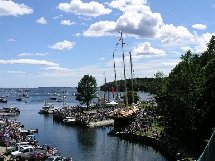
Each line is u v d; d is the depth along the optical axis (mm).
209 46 98125
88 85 185375
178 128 78250
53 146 90062
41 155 63969
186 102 72188
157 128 104312
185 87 73188
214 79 74500
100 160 73062
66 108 192750
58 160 59906
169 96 76812
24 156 63656
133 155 78562
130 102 178125
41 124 144625
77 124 137875
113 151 83312
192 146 74125
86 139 102500
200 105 74500
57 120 158250
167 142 81500
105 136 107688
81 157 76250
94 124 132000
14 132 93562
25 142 78688
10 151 68750
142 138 95312
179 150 70750
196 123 73625
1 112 191500
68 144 93562
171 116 77500
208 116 72000
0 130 95625
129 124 116938
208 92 74750
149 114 128750
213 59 81188
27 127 132875
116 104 198250
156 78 160875
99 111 162875
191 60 79250
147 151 82938
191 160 62312
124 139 101375
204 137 72312
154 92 166625
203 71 77062
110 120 138250
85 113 160625
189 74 73312
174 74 78750
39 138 104688
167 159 73688
